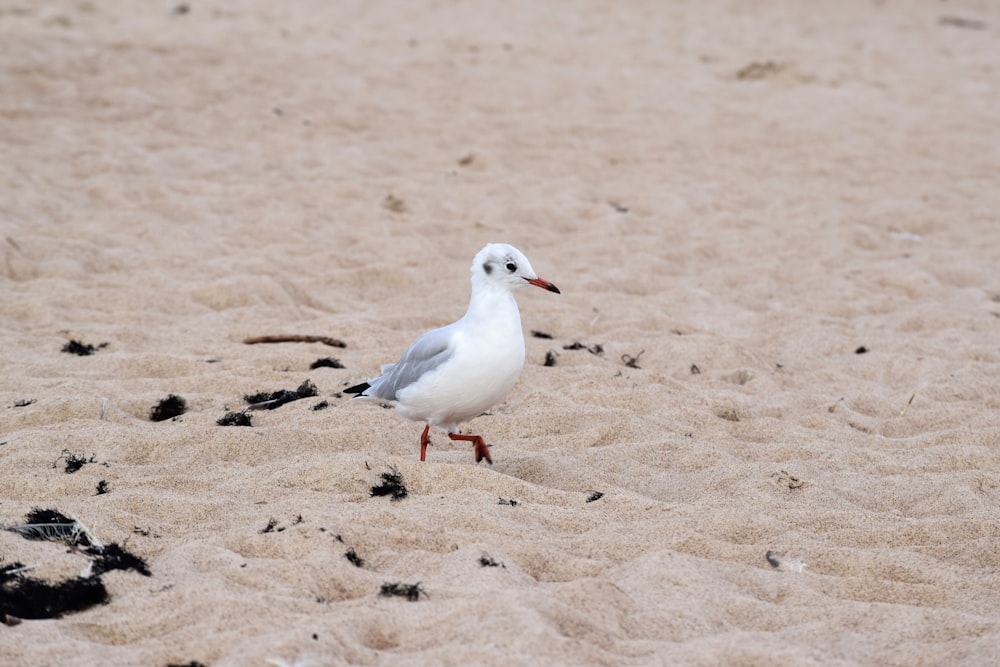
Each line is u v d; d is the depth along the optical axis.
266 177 13.62
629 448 7.00
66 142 13.85
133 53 17.47
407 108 16.72
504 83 18.42
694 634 4.65
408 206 13.06
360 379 8.21
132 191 12.64
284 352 8.68
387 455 6.47
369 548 5.39
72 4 21.42
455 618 4.57
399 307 10.26
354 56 19.27
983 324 9.89
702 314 10.31
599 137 16.06
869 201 13.81
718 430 7.50
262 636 4.38
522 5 25.39
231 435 6.79
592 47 21.50
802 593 5.08
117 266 10.59
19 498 5.98
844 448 7.17
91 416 7.15
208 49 18.36
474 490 6.04
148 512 5.76
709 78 19.55
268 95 16.59
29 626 4.51
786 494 6.32
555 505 6.05
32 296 9.59
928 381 8.53
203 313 9.72
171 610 4.66
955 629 4.69
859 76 19.84
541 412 7.57
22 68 16.00
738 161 15.23
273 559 5.20
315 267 11.13
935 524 5.80
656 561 5.22
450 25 22.88
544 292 10.68
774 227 12.84
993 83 19.47
